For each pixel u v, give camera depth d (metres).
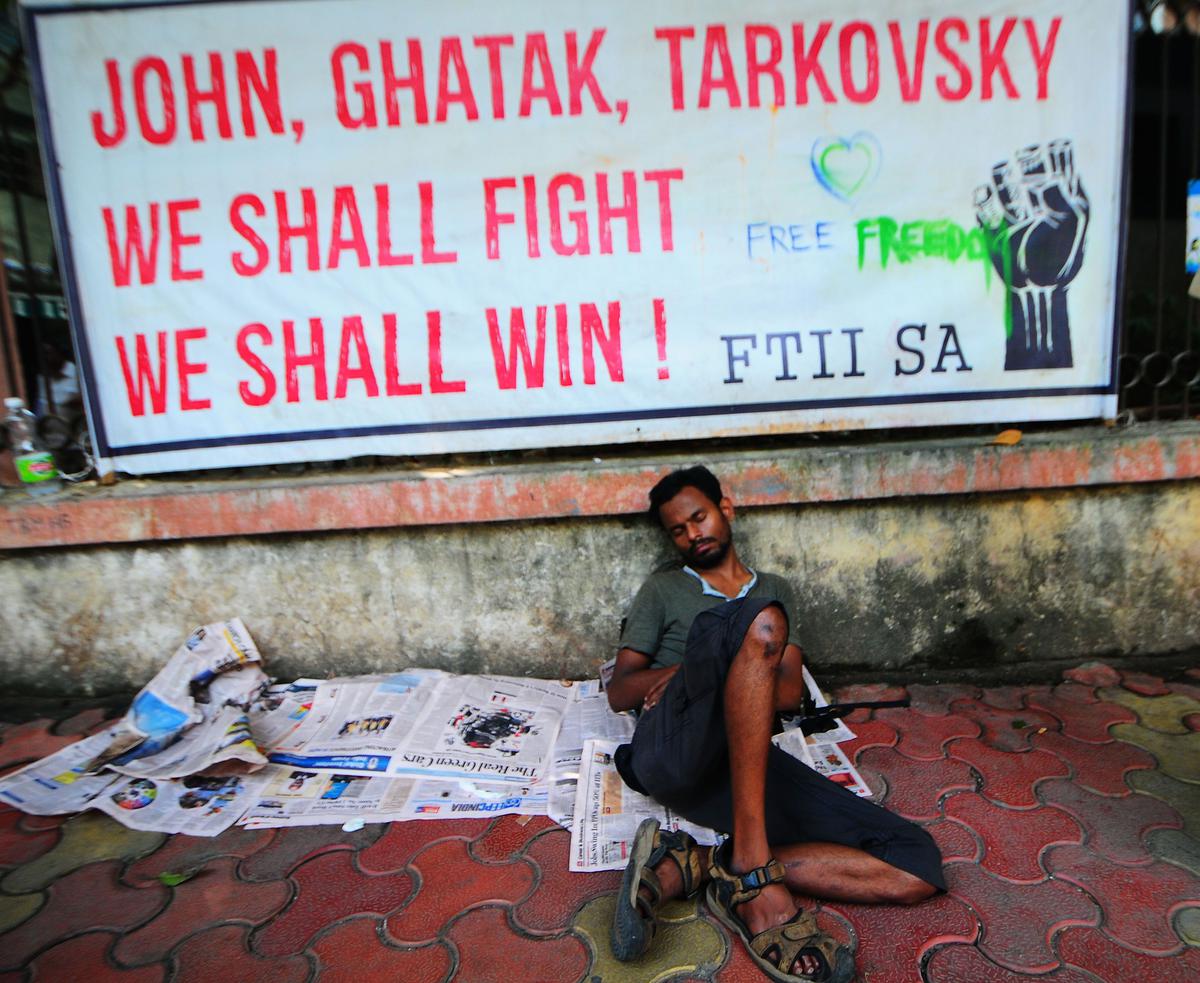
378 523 2.48
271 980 1.53
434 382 2.47
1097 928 1.58
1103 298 2.48
